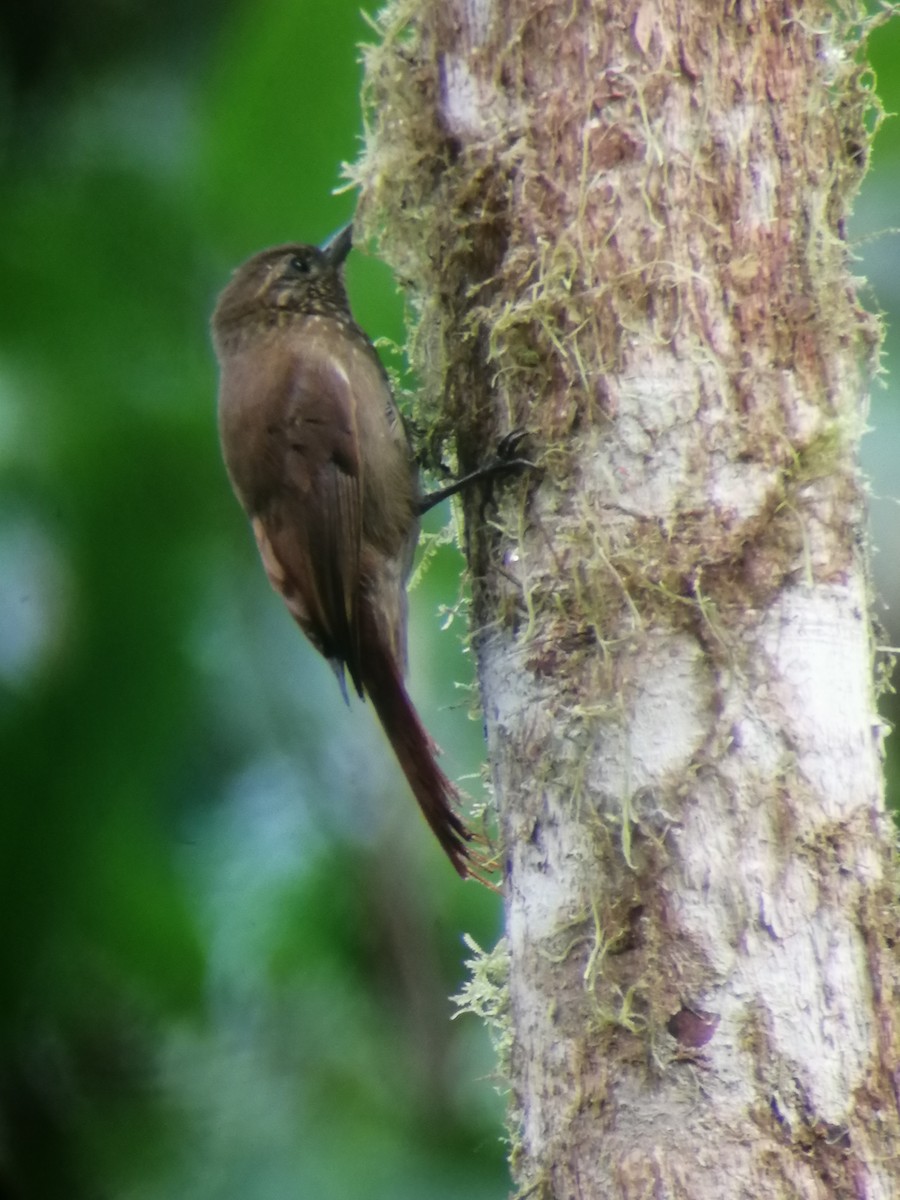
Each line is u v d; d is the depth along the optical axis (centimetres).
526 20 722
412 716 924
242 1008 1115
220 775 1095
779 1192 594
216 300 999
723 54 693
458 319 768
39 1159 1066
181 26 1208
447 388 779
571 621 673
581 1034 629
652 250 680
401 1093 1068
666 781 638
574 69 707
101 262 977
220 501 1005
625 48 695
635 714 649
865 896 631
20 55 1188
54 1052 1062
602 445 679
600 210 691
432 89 784
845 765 644
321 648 983
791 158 693
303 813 1125
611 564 665
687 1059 610
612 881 635
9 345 977
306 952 1127
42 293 972
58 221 973
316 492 968
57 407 970
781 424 668
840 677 654
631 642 656
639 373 676
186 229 976
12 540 970
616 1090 616
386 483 959
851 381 690
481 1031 1085
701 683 646
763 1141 599
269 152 946
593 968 627
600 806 646
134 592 974
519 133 724
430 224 789
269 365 981
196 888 1109
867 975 622
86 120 1127
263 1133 1073
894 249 966
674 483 664
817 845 629
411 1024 1068
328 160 945
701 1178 597
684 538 659
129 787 962
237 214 973
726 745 638
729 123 689
